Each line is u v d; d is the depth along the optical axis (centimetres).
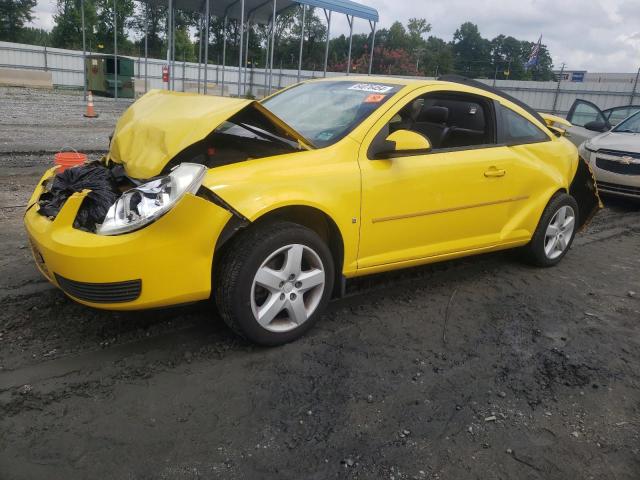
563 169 491
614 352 355
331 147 340
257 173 303
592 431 271
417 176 368
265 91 2331
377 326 365
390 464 238
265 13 2239
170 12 2062
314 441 249
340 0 1844
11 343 307
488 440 259
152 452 234
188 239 279
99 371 288
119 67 2625
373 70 5297
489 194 422
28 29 6444
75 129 1286
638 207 842
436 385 301
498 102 448
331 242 346
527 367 329
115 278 271
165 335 329
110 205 299
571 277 493
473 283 459
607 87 2441
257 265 299
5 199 611
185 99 355
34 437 237
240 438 247
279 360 313
